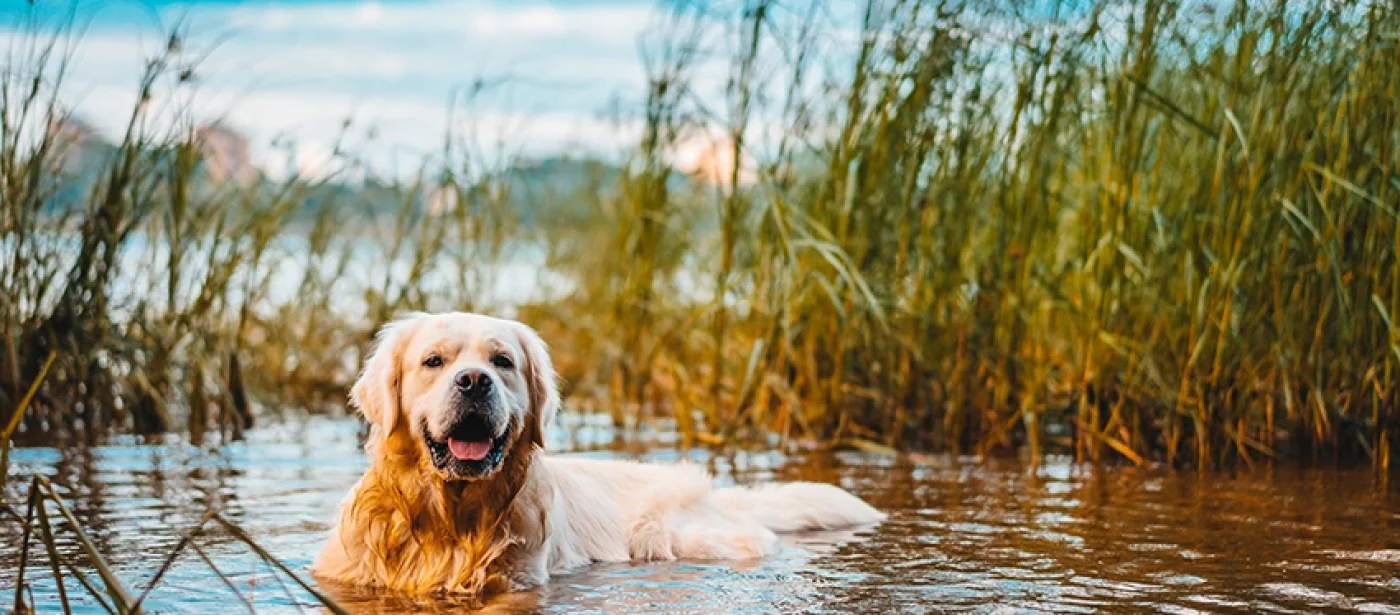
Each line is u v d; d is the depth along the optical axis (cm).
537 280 1307
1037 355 880
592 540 575
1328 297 826
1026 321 888
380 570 519
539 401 538
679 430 989
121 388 958
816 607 473
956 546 589
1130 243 855
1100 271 860
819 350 958
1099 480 782
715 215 1116
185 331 979
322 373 1181
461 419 500
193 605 467
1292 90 791
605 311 1177
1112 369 873
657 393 1123
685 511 607
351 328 1191
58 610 454
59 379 938
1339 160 806
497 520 518
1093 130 880
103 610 455
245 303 1016
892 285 934
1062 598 486
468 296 1120
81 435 922
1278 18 794
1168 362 855
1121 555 566
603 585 519
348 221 1168
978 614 461
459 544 514
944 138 902
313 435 959
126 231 944
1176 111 788
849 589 504
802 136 928
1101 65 842
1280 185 809
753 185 962
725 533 588
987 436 920
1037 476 798
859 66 906
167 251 988
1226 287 813
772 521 634
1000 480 783
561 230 1319
